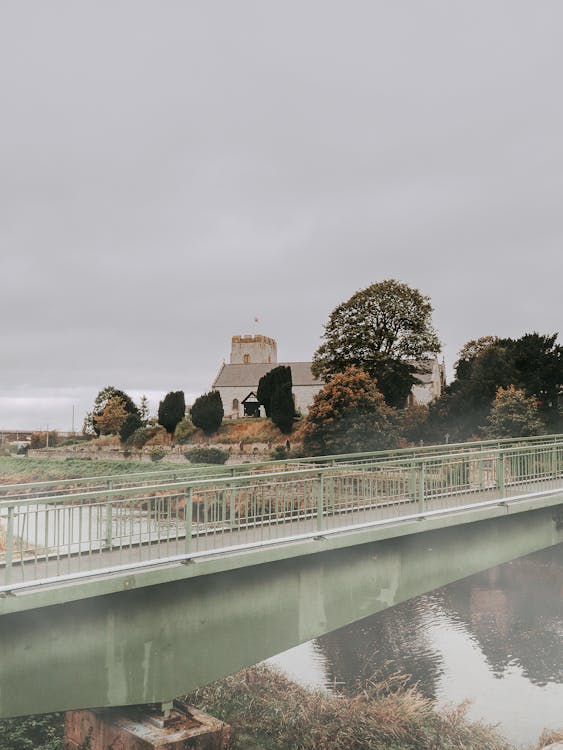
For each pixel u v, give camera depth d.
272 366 90.94
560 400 47.16
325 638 22.42
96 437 86.44
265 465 16.33
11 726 14.33
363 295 57.03
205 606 10.78
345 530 12.24
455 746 15.03
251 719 16.00
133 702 9.95
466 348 79.19
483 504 14.69
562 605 24.28
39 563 10.73
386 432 41.62
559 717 16.59
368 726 15.73
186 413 78.56
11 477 66.25
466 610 24.39
